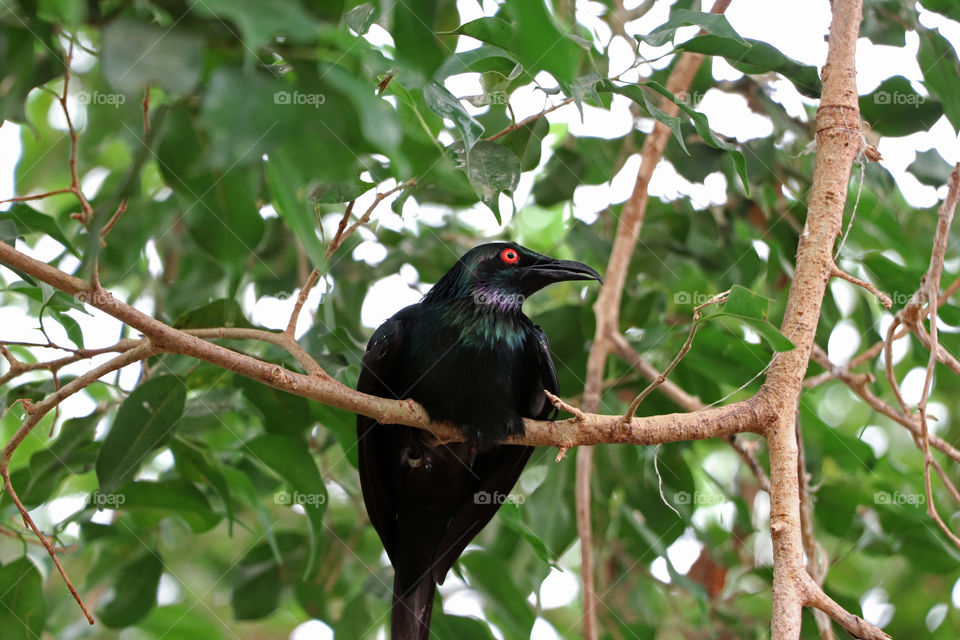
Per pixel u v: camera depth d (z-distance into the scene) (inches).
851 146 297.9
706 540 478.9
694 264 476.7
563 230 591.8
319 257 191.2
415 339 358.0
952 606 497.7
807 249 291.6
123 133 449.4
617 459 458.9
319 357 373.4
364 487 365.1
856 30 309.0
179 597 570.3
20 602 358.3
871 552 450.0
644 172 422.6
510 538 465.7
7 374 277.3
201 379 373.4
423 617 375.9
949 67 366.9
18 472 378.6
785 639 243.9
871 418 471.8
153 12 175.8
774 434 279.3
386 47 275.3
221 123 157.8
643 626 454.9
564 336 438.3
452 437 352.8
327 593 452.8
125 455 336.2
